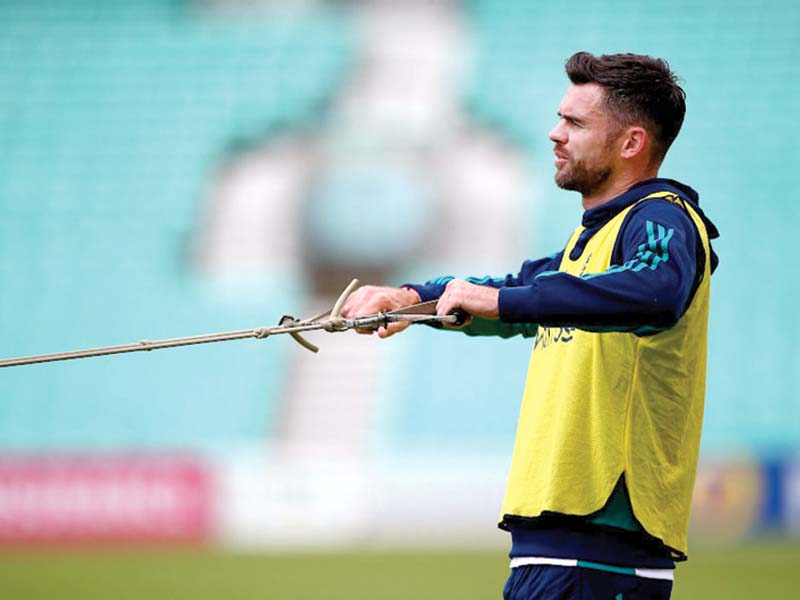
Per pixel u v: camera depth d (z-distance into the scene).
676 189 12.82
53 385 71.88
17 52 88.62
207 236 78.56
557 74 82.25
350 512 59.88
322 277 76.25
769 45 82.50
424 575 45.47
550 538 12.52
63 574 47.41
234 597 40.16
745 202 75.31
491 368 69.94
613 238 12.56
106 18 89.62
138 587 42.94
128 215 79.94
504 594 13.11
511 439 66.88
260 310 74.62
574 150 13.18
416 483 59.97
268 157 81.12
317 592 41.00
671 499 12.60
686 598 38.50
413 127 80.31
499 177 77.44
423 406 68.69
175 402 70.62
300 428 68.75
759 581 42.59
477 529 59.59
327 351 71.31
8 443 69.88
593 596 12.33
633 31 83.81
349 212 77.12
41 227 79.75
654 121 13.03
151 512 59.88
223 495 60.06
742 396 67.69
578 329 12.19
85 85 86.62
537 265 14.34
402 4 86.69
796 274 72.25
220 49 87.12
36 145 84.00
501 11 85.69
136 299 75.94
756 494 56.59
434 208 76.56
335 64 85.00
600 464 12.37
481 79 82.19
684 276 11.56
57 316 75.38
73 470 60.34
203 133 83.00
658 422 12.53
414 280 74.94
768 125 78.69
